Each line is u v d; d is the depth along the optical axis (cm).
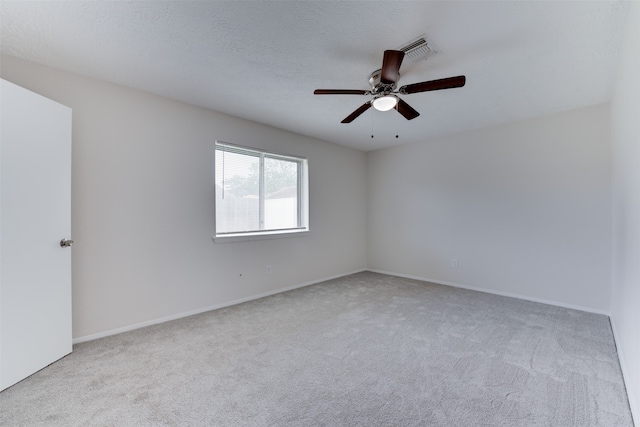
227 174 337
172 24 173
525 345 223
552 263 323
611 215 286
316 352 213
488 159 372
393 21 170
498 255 364
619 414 146
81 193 232
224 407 153
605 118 291
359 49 199
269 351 215
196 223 301
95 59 212
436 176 425
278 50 201
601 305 292
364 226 516
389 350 216
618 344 214
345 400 159
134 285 259
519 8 159
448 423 141
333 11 162
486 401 157
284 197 401
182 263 290
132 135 260
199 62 217
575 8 158
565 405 153
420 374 184
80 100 234
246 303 331
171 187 283
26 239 183
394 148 478
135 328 258
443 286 404
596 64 216
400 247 471
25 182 183
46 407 152
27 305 182
